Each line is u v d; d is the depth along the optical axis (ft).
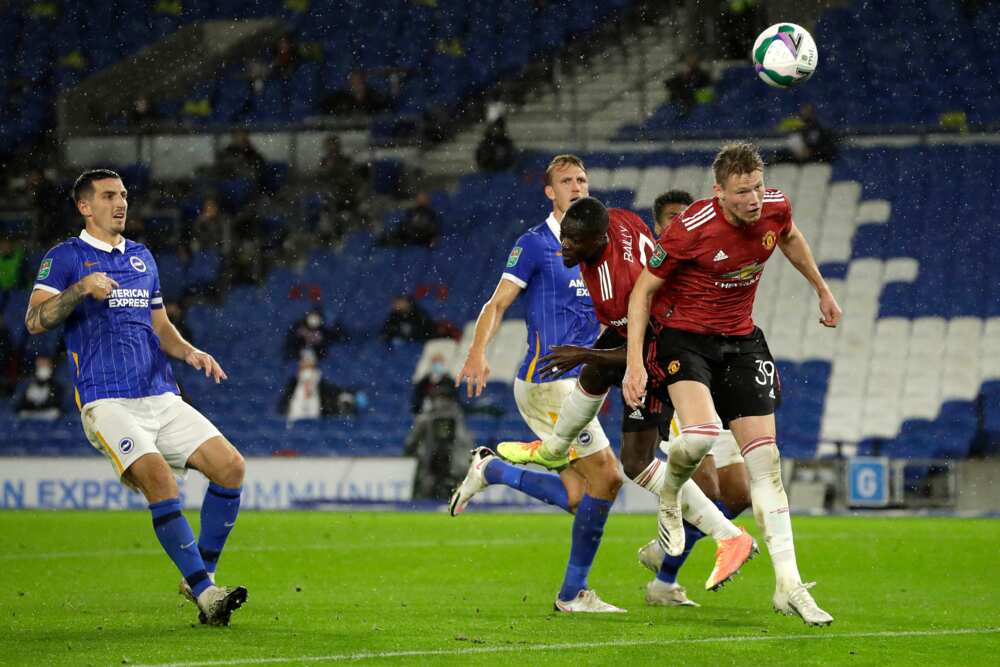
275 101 321.73
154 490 75.31
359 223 296.30
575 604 85.10
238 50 333.42
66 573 114.21
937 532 163.43
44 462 213.87
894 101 301.84
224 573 116.06
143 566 120.37
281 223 295.28
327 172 297.53
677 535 77.10
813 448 240.94
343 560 128.67
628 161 302.45
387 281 286.87
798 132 289.94
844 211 282.97
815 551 138.51
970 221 277.03
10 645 66.90
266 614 82.23
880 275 270.67
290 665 59.72
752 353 73.26
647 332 74.90
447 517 190.29
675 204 91.91
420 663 60.64
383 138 307.99
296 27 333.83
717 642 68.39
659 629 74.38
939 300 264.11
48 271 79.51
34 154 310.04
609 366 78.43
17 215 298.76
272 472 214.90
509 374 261.44
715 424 70.69
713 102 307.99
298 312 280.72
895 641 70.03
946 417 242.99
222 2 336.08
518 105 318.24
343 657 62.28
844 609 87.71
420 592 99.76
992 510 200.54
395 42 328.70
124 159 308.40
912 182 286.05
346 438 242.78
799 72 83.56
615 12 327.47
